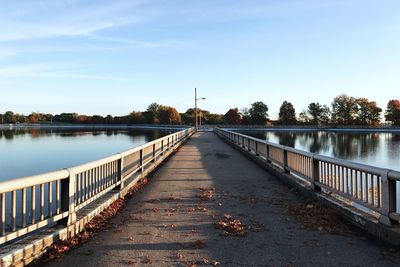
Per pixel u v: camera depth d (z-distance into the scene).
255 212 8.42
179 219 7.82
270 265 5.27
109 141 62.81
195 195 10.43
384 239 6.09
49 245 5.82
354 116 147.38
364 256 5.58
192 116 161.38
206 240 6.41
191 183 12.59
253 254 5.71
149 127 142.62
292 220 7.69
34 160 33.72
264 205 9.16
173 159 20.94
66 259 5.54
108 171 9.23
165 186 12.02
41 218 5.85
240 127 121.75
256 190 11.22
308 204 9.10
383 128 118.69
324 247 6.00
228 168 16.73
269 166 15.25
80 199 7.36
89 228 7.12
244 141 24.64
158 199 9.92
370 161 41.00
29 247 5.32
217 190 11.21
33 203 5.66
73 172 6.70
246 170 16.03
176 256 5.64
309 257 5.56
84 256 5.66
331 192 8.89
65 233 6.30
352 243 6.19
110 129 145.75
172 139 26.16
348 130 121.00
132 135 87.75
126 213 8.40
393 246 5.86
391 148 57.31
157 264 5.33
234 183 12.55
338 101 149.12
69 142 60.31
